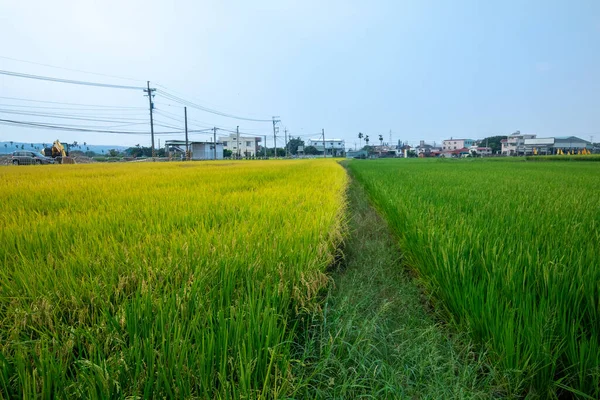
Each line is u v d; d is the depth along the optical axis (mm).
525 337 1580
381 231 5176
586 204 4520
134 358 1261
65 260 2156
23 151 32312
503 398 1547
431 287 2594
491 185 7914
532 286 1943
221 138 93000
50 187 7012
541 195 5754
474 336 1829
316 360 1701
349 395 1534
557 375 1534
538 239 2598
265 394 1214
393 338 2057
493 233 2859
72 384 1128
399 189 6734
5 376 1148
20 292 1796
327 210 4199
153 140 41750
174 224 3471
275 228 3205
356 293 2664
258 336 1406
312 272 2266
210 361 1270
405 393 1563
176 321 1445
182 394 1134
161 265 2105
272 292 1883
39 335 1484
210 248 2428
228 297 1740
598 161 35000
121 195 5660
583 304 1782
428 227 3109
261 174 11875
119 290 1805
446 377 1629
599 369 1374
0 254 2391
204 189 6637
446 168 19312
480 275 2264
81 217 3674
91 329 1433
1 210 4305
